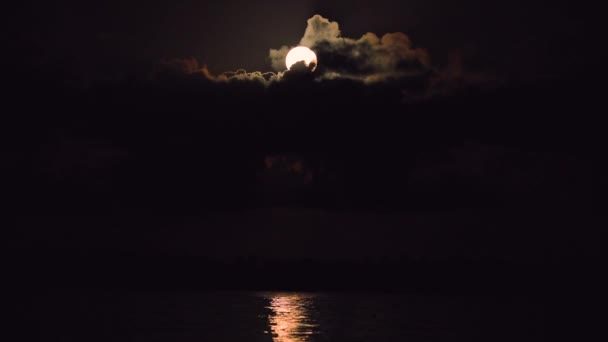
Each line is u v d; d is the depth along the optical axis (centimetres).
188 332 7650
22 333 7600
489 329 8544
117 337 7144
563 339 7500
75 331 7806
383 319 10269
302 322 9344
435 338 7306
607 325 9325
